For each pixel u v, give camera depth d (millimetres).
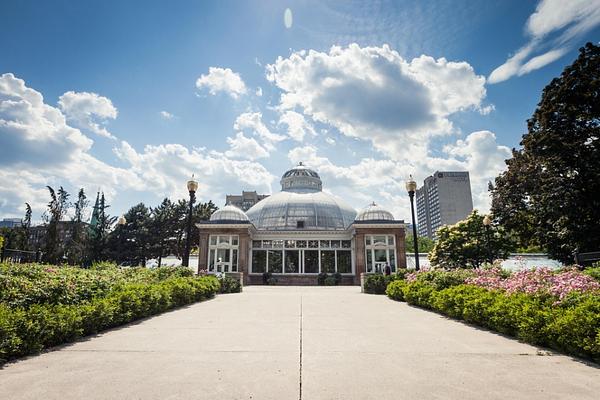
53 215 40594
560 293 8898
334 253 40688
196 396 4898
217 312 13430
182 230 53656
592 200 27781
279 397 4875
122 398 4832
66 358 6820
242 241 38594
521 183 33969
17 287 8516
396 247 38188
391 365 6398
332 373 5910
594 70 28391
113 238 52500
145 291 12375
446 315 12922
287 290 27984
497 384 5449
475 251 39969
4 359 6551
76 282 10484
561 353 7348
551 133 28922
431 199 142375
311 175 54438
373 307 15328
